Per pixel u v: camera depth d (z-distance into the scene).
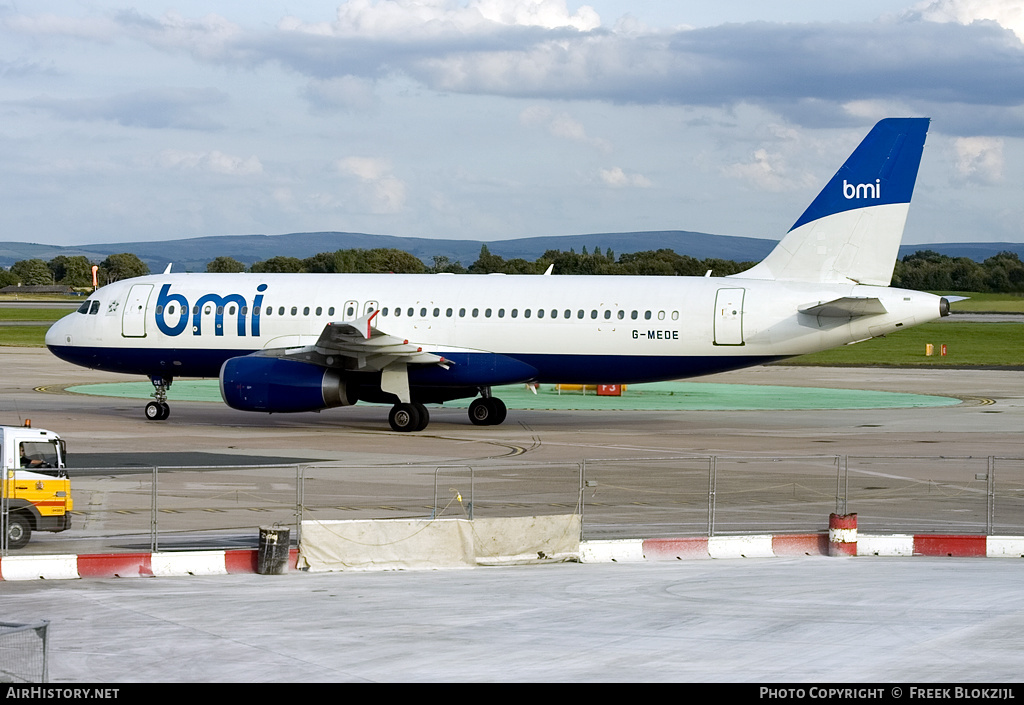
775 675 48.03
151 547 74.94
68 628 55.44
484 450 129.25
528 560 75.62
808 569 73.06
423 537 74.00
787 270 151.00
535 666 49.41
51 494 77.06
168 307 163.50
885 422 166.38
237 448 129.00
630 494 99.19
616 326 150.62
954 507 94.38
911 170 145.12
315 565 72.19
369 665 49.31
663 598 62.97
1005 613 59.16
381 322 157.75
